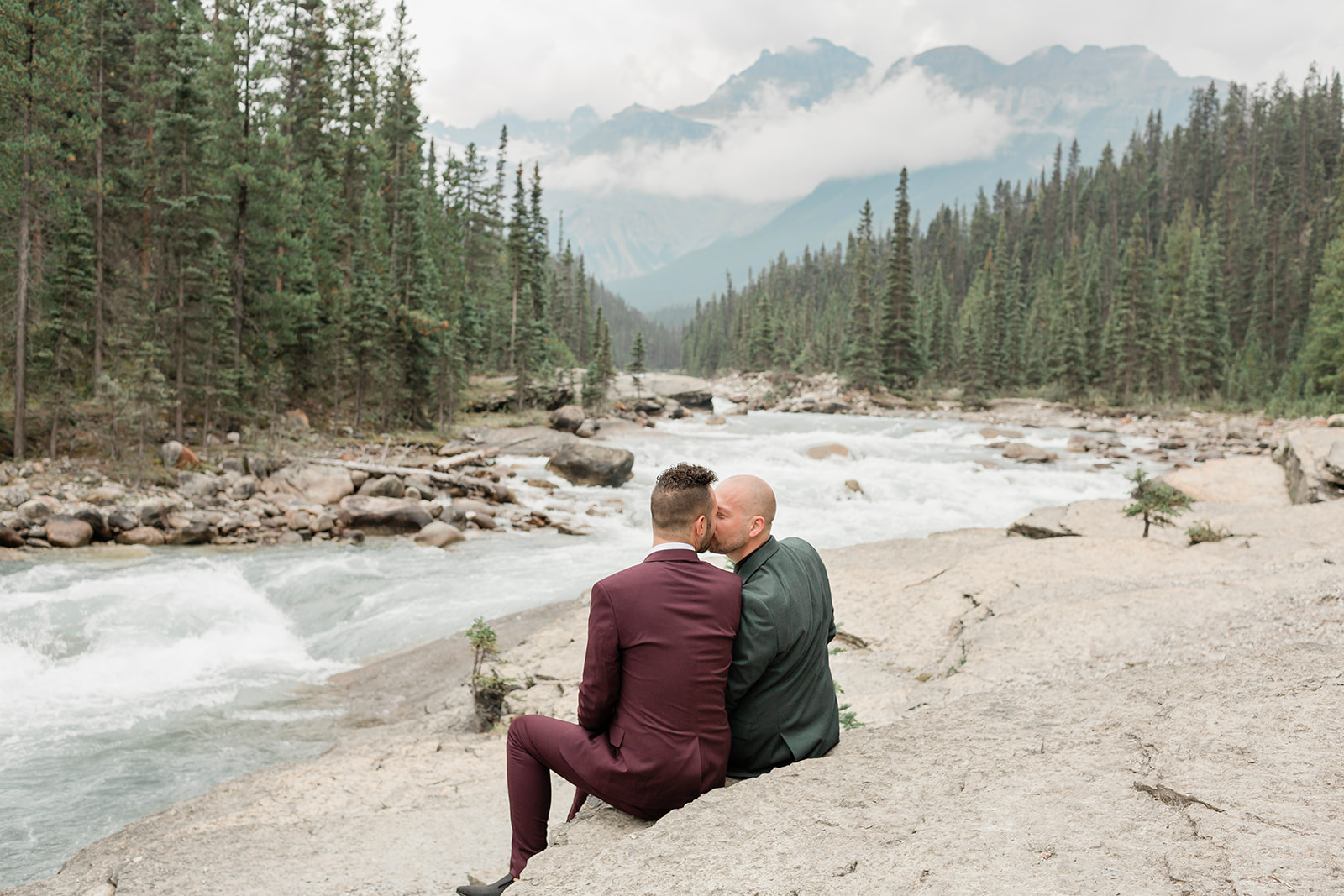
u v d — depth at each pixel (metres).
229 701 9.74
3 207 23.89
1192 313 77.56
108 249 29.42
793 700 3.11
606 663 2.89
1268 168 128.12
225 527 19.45
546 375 59.94
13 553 16.19
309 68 44.84
